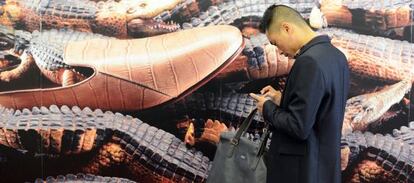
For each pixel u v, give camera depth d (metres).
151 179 2.20
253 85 2.21
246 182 1.55
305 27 1.49
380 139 2.33
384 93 2.31
